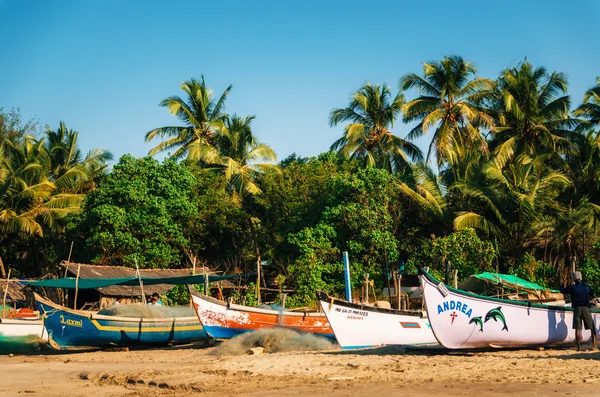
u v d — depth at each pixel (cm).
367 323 1728
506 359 1404
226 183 3931
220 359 1684
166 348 2184
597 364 1309
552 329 1570
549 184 3269
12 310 2542
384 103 3975
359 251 3222
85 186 4334
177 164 3688
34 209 3753
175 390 1173
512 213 3319
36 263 4150
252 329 2084
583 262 3111
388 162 3831
